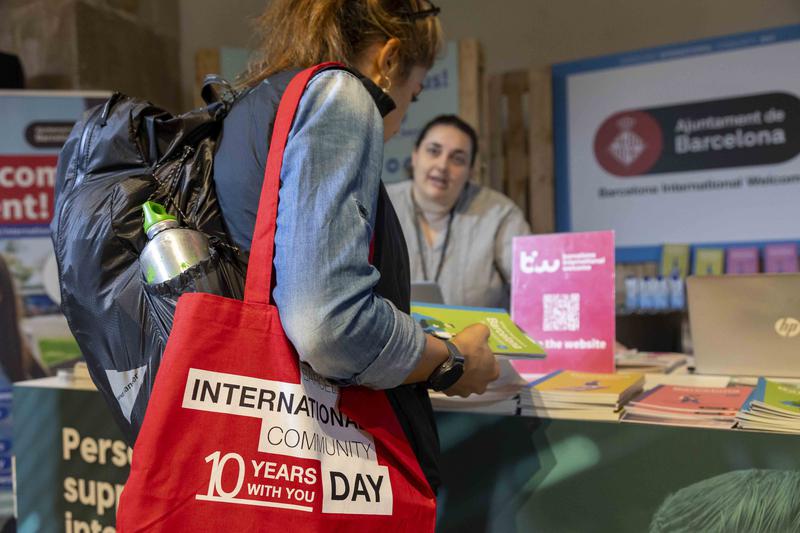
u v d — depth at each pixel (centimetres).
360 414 88
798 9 407
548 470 120
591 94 427
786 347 157
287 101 84
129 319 89
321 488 82
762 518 104
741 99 394
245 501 78
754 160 392
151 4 434
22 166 327
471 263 287
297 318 75
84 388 156
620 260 422
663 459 111
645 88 414
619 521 114
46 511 160
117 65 401
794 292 156
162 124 96
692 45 404
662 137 411
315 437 82
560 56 455
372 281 79
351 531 84
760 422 107
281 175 81
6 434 321
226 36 465
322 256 75
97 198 93
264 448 79
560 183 435
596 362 164
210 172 91
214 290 81
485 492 125
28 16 380
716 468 108
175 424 76
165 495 75
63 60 373
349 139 82
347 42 100
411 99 113
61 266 95
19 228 327
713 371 165
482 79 404
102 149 97
